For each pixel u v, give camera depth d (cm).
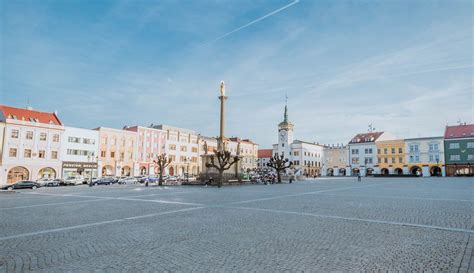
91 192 2927
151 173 8038
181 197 2192
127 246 800
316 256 700
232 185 4062
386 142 8988
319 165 11200
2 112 5719
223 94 4581
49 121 6328
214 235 915
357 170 9494
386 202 1745
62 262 675
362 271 604
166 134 8575
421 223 1076
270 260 674
